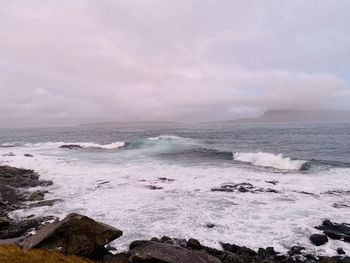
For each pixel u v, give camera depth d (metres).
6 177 27.03
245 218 15.68
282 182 23.39
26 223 15.12
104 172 28.62
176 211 16.83
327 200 18.48
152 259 9.22
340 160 32.91
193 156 39.53
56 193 21.27
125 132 120.88
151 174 27.44
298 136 66.38
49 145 62.56
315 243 12.87
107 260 9.98
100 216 16.12
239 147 47.41
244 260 11.38
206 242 12.98
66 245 9.94
